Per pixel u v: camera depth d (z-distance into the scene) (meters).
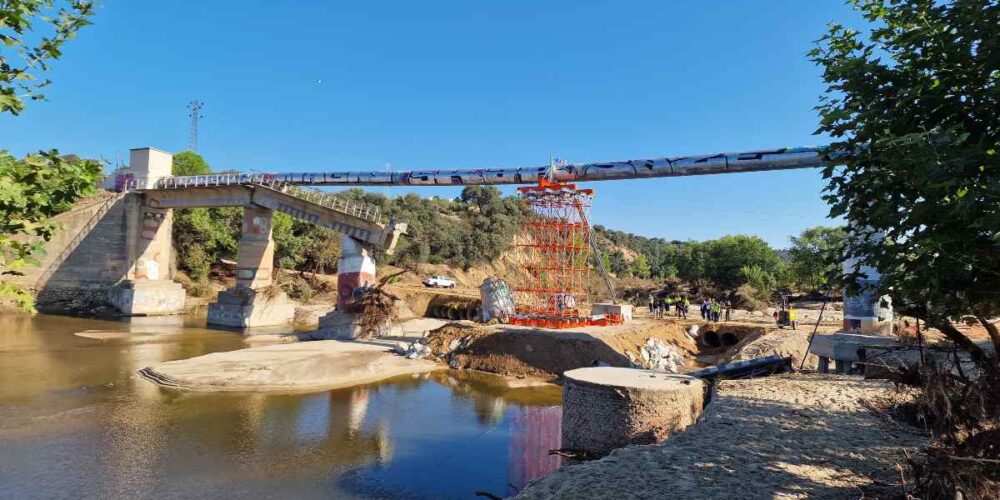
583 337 34.53
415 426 22.50
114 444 19.08
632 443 13.84
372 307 45.16
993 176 5.33
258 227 56.97
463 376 32.81
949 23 6.39
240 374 29.00
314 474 17.11
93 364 32.66
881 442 10.96
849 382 16.89
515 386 30.45
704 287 75.75
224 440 19.88
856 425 12.18
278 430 21.30
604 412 14.28
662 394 13.96
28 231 7.48
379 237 47.94
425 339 39.44
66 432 20.19
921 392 11.68
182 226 71.25
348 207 49.62
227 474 16.84
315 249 84.19
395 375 32.53
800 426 12.12
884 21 7.71
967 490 6.82
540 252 45.59
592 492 8.53
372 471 17.52
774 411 13.40
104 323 52.53
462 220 113.56
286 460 18.20
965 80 6.18
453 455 19.16
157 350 38.19
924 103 6.25
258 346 40.84
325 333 44.47
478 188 122.81
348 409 24.73
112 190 64.19
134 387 27.25
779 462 9.84
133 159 63.25
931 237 5.60
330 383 29.55
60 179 7.54
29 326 48.75
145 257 63.12
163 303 61.56
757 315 56.59
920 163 5.50
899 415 12.67
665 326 43.41
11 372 30.02
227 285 74.69
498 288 45.38
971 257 5.74
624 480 8.98
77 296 60.62
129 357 35.16
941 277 6.13
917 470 7.66
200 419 22.28
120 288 60.03
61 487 15.53
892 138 5.80
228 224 78.44
